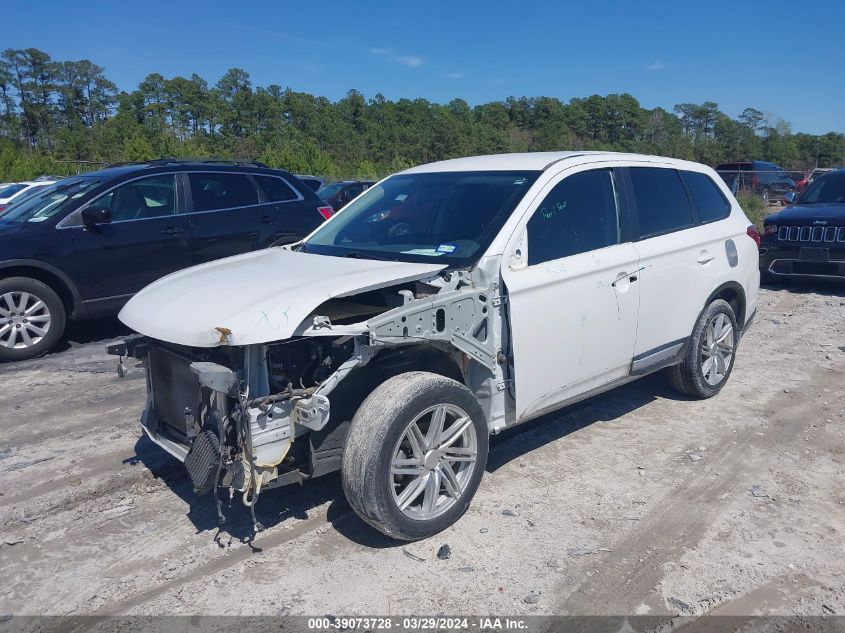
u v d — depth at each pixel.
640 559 3.50
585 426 5.21
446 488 3.75
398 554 3.57
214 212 8.33
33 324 7.22
